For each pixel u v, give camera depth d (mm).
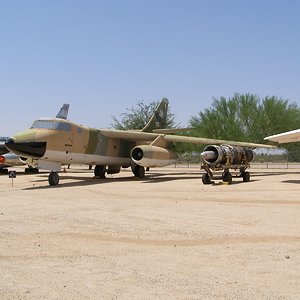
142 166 27016
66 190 19891
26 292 5289
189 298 5051
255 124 63969
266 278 5852
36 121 23281
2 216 11594
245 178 25188
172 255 7199
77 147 24703
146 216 11500
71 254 7277
